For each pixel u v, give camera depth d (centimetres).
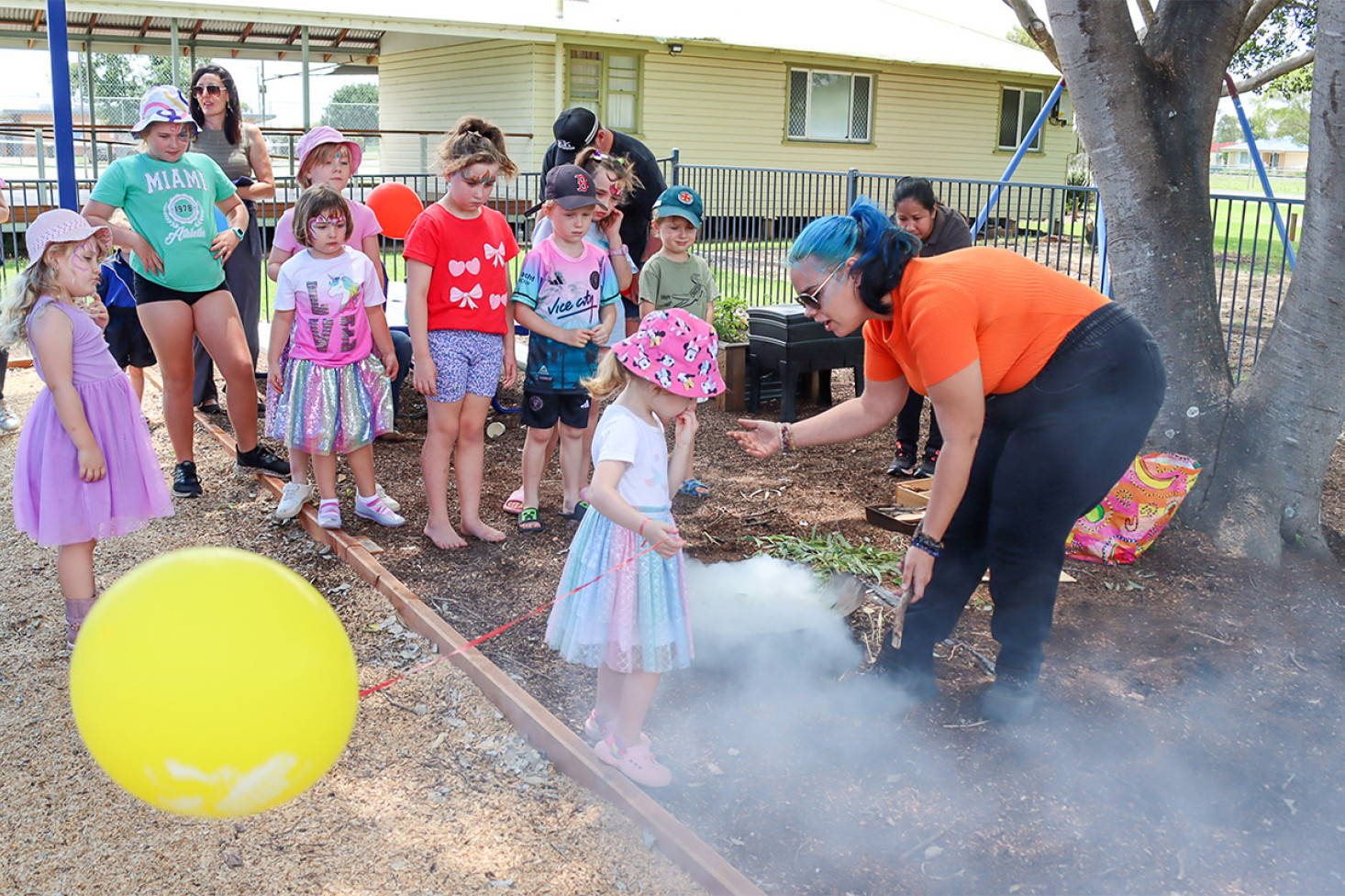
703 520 518
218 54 2089
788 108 1998
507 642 379
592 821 280
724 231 1416
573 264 466
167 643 181
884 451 654
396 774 302
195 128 525
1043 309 284
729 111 1942
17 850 267
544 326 463
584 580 283
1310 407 466
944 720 332
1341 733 328
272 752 188
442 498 465
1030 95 2288
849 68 2041
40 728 323
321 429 454
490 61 1842
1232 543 471
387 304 707
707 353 275
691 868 258
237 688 181
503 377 471
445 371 446
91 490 357
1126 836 277
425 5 1741
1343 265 449
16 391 744
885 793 294
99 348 362
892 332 295
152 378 775
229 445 607
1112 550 458
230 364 540
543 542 478
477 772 303
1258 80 984
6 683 350
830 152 2061
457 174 430
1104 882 259
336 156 554
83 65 2030
